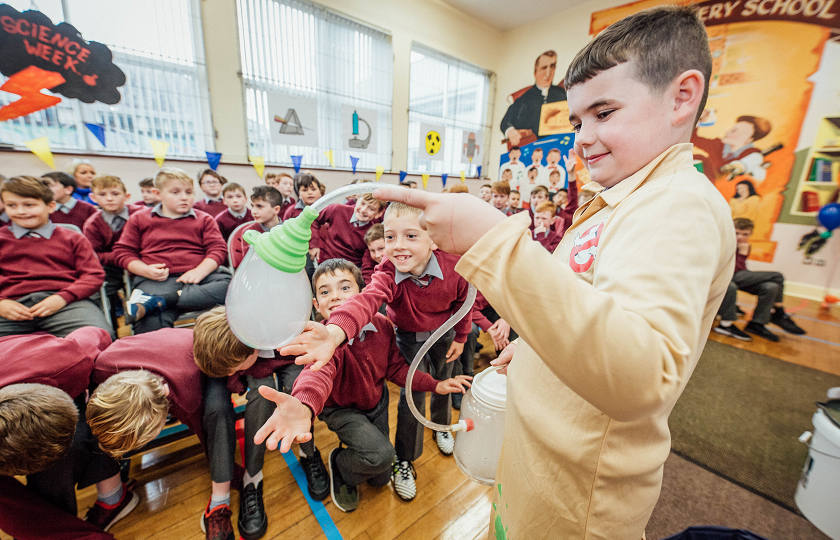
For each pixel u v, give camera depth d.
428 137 5.16
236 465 1.33
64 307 1.66
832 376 2.16
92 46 2.71
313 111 3.94
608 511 0.43
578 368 0.26
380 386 1.20
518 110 5.80
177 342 1.13
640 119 0.37
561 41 5.18
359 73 4.31
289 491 1.25
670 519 1.16
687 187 0.33
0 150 2.49
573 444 0.43
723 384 2.04
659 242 0.30
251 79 3.50
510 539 0.53
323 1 3.82
